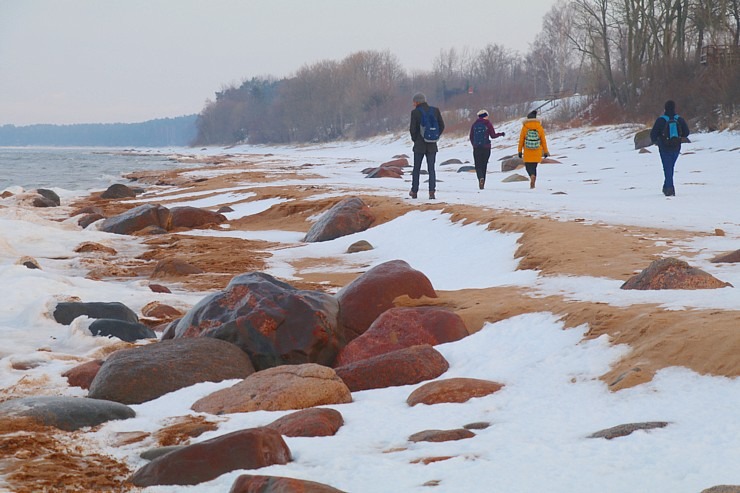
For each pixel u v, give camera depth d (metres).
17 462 5.07
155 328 10.77
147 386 7.33
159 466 4.79
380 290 9.72
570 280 10.43
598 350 6.92
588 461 4.43
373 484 4.39
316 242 19.52
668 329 6.68
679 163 32.75
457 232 16.62
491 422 5.61
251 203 28.28
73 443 5.55
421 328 8.61
